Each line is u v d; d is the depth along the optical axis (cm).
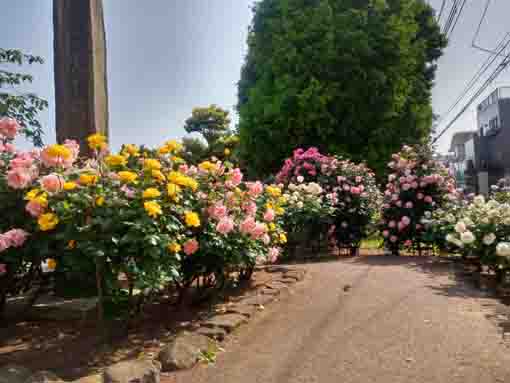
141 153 406
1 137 373
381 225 900
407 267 639
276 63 1424
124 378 242
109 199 297
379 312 387
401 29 1393
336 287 496
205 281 432
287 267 624
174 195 330
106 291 339
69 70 480
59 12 486
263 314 397
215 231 372
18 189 327
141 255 296
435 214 766
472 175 2952
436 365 272
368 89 1352
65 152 315
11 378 238
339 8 1438
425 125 1533
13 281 374
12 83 629
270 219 454
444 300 428
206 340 312
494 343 306
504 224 533
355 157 1355
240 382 256
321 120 1351
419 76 1564
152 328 355
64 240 291
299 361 284
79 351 303
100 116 495
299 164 927
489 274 576
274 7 1534
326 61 1342
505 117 2619
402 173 881
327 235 857
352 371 267
